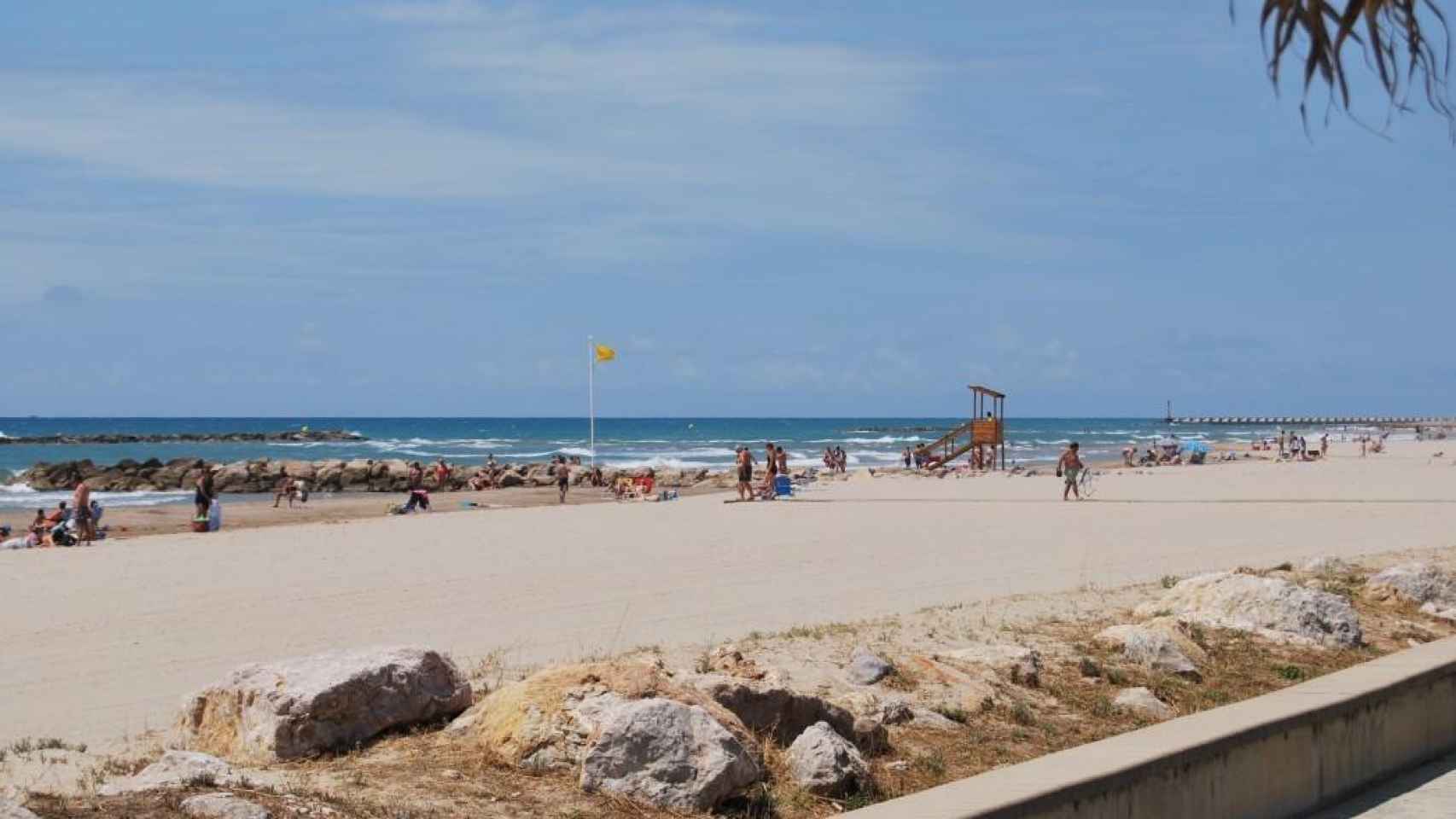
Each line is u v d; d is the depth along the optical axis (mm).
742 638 13992
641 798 7367
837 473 64188
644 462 97250
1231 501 39125
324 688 8195
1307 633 13562
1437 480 50031
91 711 11312
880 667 11000
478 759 7930
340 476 71188
